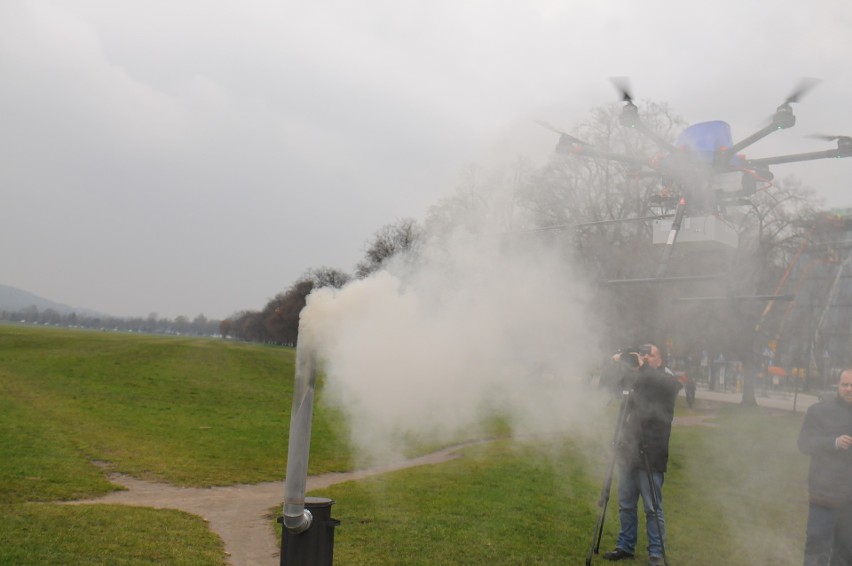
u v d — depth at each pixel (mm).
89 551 6230
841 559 5449
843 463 5418
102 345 40219
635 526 6457
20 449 11656
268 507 8953
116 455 12094
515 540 7039
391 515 7898
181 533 7176
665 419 6301
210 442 14516
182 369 31500
